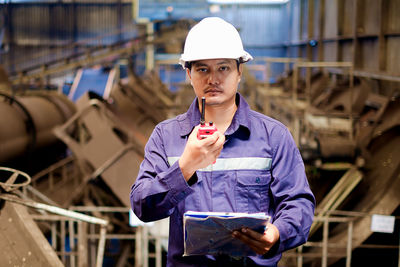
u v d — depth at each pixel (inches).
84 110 315.0
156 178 70.7
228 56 71.6
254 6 1359.5
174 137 80.1
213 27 73.4
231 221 65.7
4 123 366.6
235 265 77.0
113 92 556.7
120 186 311.3
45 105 517.3
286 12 1282.0
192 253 71.5
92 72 1171.3
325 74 746.8
